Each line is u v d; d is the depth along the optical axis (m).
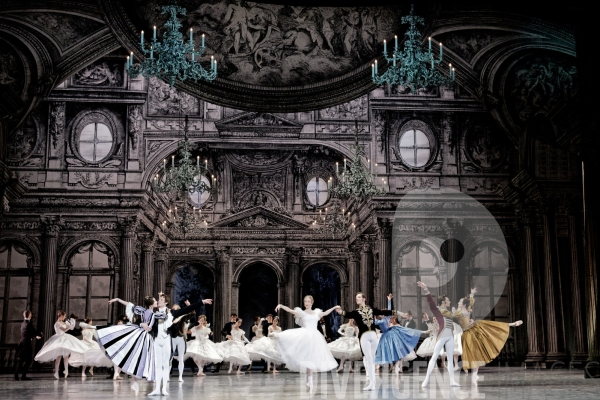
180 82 21.23
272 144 26.55
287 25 20.95
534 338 22.86
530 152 22.80
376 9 20.41
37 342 24.91
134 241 26.16
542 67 21.83
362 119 26.44
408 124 26.47
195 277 34.34
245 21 20.83
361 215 27.98
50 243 25.58
